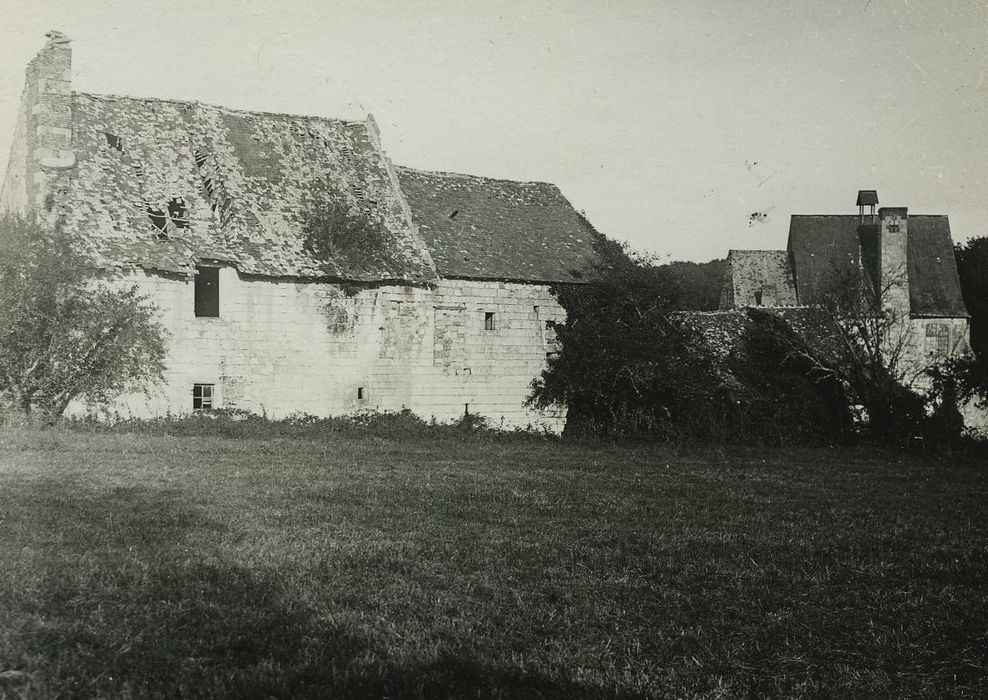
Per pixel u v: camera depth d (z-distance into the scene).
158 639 7.69
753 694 7.32
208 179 31.28
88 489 14.43
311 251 31.12
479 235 36.59
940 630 8.97
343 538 11.80
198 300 30.42
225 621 8.18
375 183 35.03
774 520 14.91
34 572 9.22
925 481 22.52
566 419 36.66
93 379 26.27
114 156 29.70
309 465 19.75
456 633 8.27
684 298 37.34
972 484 22.05
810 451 32.00
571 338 36.09
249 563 10.20
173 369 28.33
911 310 50.38
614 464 23.97
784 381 37.06
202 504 13.73
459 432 31.94
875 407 35.91
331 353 31.42
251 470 18.14
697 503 16.61
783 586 10.41
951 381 36.78
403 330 33.03
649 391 35.44
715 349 37.94
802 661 8.06
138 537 11.07
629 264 36.91
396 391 32.88
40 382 25.33
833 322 37.81
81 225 27.30
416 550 11.28
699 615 9.21
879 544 13.06
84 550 10.35
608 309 36.53
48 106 28.28
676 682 7.43
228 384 29.42
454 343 34.19
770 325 39.47
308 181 33.25
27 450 19.61
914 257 52.59
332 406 31.47
